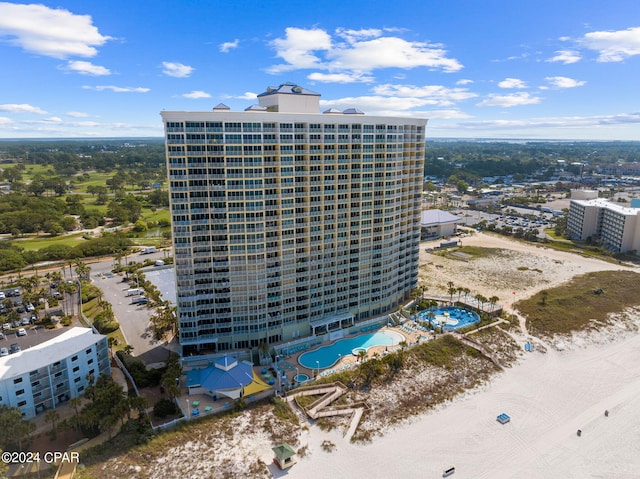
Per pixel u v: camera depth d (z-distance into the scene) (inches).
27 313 6510.8
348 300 6122.1
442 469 3767.2
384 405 4589.1
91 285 7637.8
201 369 4950.8
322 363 5270.7
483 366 5398.6
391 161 6053.2
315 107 5851.4
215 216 5027.1
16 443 3698.3
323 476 3639.3
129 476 3499.0
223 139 4859.7
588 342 6043.3
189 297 5142.7
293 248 5452.8
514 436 4202.8
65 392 4451.3
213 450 3848.4
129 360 5093.5
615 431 4291.3
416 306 6968.5
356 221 5900.6
